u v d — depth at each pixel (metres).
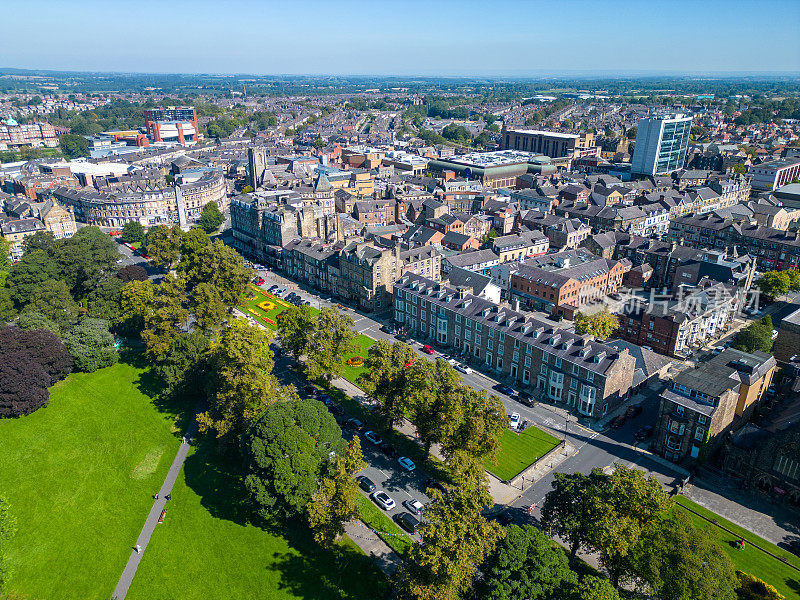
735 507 111.00
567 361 142.25
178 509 113.56
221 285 196.88
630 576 87.81
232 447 125.56
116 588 96.50
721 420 122.75
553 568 80.25
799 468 107.88
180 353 151.25
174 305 167.50
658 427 126.19
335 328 148.25
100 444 134.50
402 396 121.56
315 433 109.44
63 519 112.12
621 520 85.81
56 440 136.00
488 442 110.50
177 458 129.00
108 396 154.50
